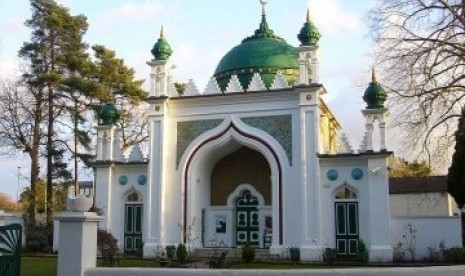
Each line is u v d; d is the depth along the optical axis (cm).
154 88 2173
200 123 2127
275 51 2352
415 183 2981
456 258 1720
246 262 1797
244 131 2053
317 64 1995
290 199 1950
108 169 2198
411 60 1688
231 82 2095
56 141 2952
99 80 3012
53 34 2950
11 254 872
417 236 1889
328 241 1900
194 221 2091
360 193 1894
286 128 2008
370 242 1850
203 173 2194
